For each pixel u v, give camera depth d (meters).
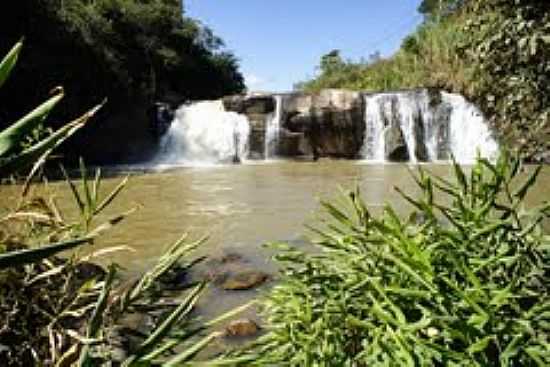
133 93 26.78
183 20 38.50
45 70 22.23
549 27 3.61
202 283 1.48
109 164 23.77
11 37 21.58
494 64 4.27
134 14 33.03
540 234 2.63
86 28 25.94
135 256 7.23
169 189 14.25
